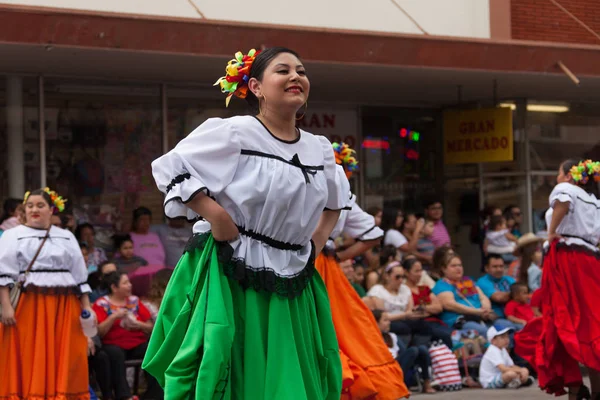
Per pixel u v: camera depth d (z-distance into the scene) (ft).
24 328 34.58
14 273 34.53
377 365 29.25
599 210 34.58
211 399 16.43
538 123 59.52
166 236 46.60
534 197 59.31
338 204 19.07
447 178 59.57
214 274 17.22
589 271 34.12
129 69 45.50
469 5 52.49
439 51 46.14
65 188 46.57
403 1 50.70
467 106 58.95
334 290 29.58
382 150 58.03
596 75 50.14
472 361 42.63
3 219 41.32
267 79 17.63
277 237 17.71
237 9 46.01
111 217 47.50
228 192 17.24
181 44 40.22
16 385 34.37
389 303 41.86
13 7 37.06
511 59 48.01
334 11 48.65
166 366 17.49
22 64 43.78
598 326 33.65
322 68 46.24
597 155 61.05
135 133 48.37
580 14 56.29
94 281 40.45
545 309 34.40
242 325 17.46
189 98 49.80
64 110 46.75
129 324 38.45
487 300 44.29
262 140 17.49
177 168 17.12
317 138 18.47
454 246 59.62
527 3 54.60
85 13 38.27
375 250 49.08
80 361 35.40
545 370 34.58
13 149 45.55
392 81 51.01
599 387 34.94
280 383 17.08
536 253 49.80
